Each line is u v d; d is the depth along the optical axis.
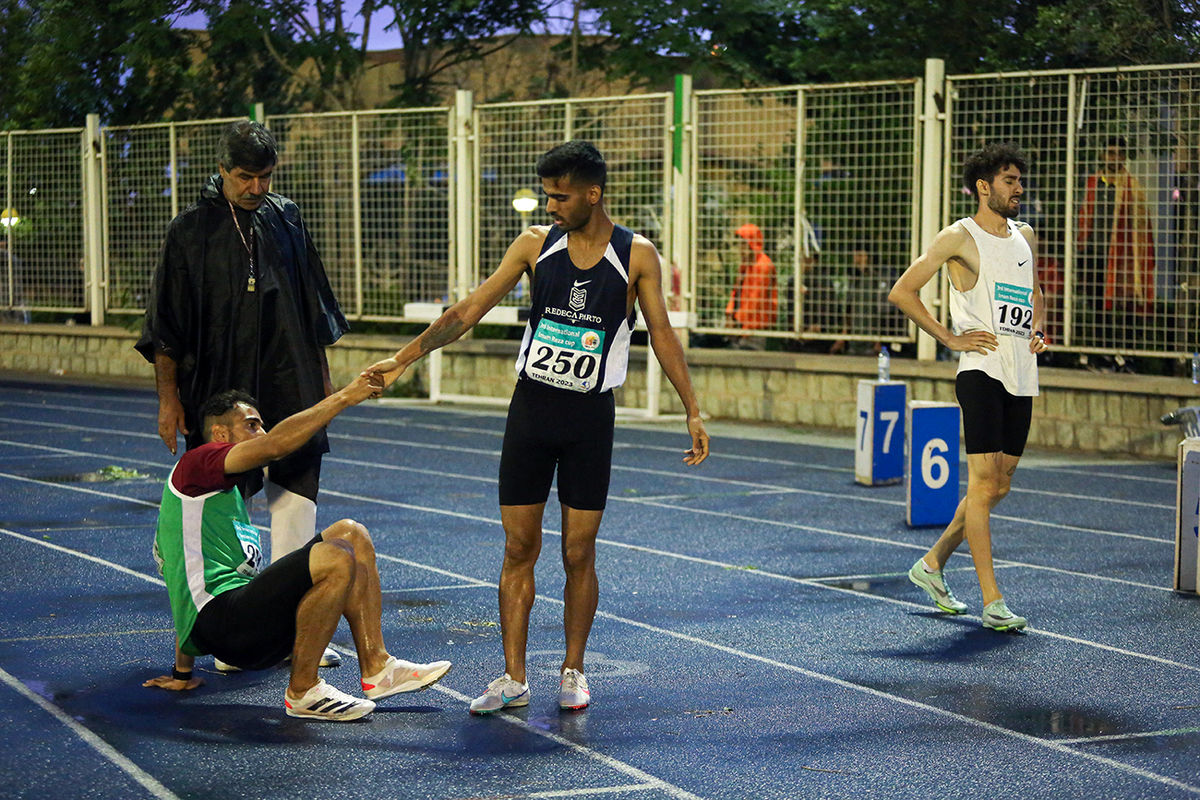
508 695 7.37
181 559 7.23
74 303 29.36
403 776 6.32
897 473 15.84
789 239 21.11
